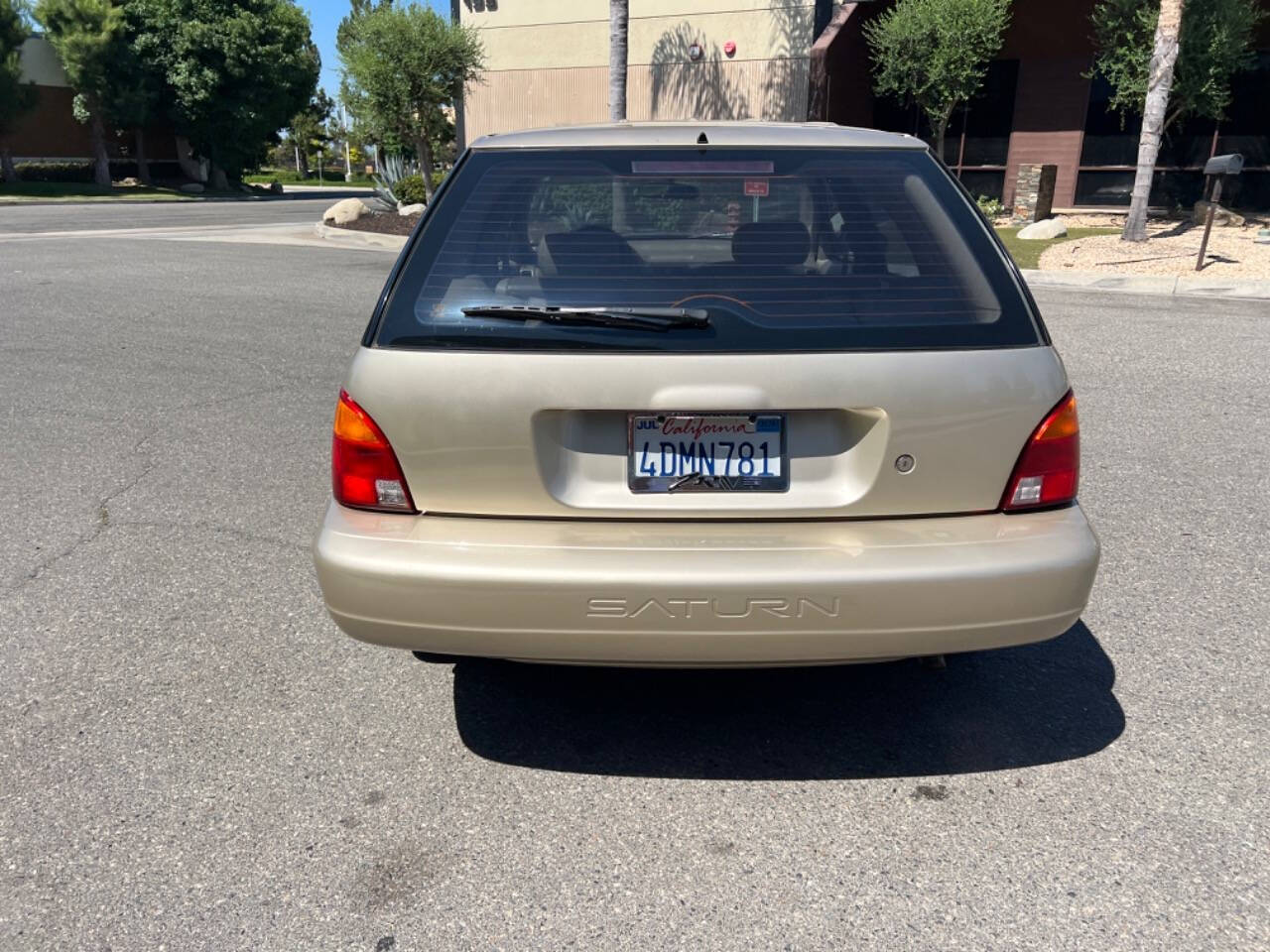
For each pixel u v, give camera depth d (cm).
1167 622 363
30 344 848
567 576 237
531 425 245
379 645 254
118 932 219
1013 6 1941
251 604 380
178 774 275
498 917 223
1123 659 338
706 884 234
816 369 242
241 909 225
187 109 3969
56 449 569
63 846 246
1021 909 224
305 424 619
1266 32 1770
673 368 241
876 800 265
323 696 317
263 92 4141
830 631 239
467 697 317
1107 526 453
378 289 1187
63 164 4069
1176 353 808
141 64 3900
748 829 253
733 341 244
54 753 285
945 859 242
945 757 285
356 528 253
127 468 537
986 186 2089
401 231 1855
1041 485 253
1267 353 808
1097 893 229
